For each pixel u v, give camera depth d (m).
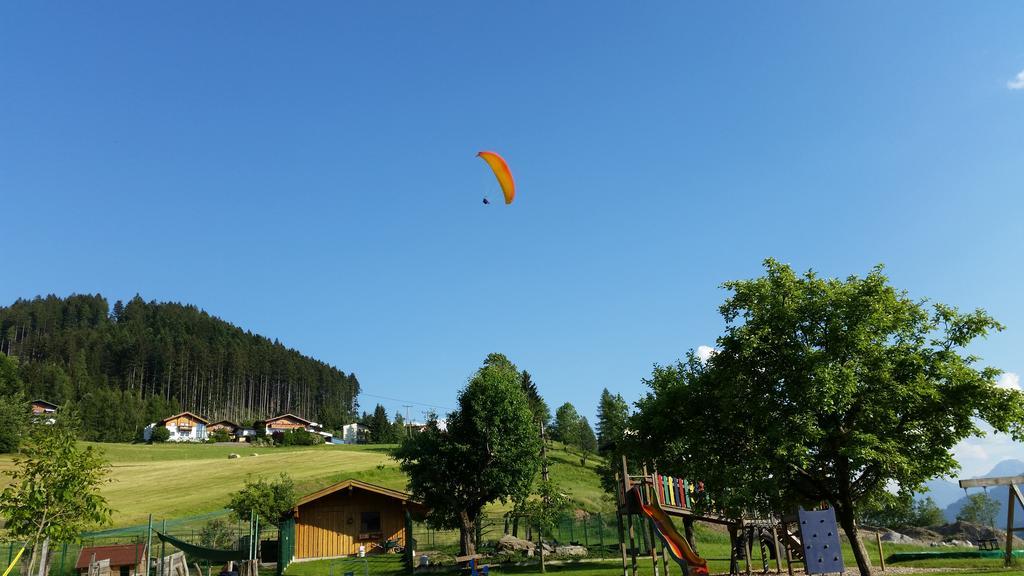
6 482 61.72
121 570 31.56
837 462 25.86
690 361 36.72
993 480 27.77
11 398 103.56
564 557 42.03
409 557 38.84
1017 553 32.12
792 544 30.11
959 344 26.30
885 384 25.02
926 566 30.75
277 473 89.94
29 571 19.28
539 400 119.38
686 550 22.27
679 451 32.84
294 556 48.34
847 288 26.33
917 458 25.33
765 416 25.56
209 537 49.56
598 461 117.94
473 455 42.03
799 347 25.36
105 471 21.17
